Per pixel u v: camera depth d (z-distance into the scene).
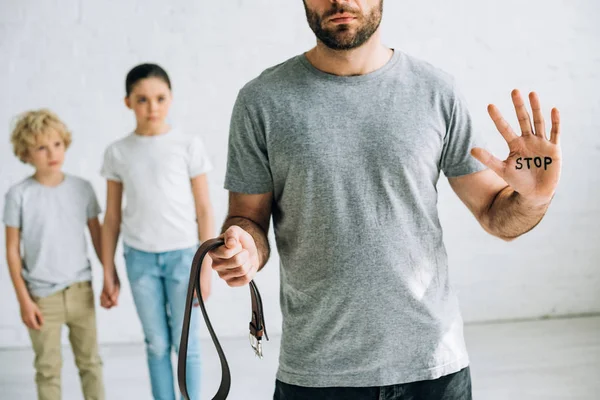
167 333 2.71
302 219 1.43
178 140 2.72
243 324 3.94
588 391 2.91
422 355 1.43
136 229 2.67
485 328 3.89
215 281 3.91
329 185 1.40
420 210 1.42
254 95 1.46
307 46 3.84
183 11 3.79
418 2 3.84
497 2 3.86
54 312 2.63
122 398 3.04
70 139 2.76
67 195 2.70
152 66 2.72
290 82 1.46
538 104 1.28
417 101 1.43
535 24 3.88
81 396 3.10
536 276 4.00
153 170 2.67
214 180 3.86
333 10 1.36
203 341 3.87
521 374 3.14
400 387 1.43
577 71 3.91
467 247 3.97
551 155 1.29
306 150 1.41
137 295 2.67
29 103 3.79
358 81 1.44
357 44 1.39
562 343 3.57
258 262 1.38
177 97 3.82
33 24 3.76
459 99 1.46
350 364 1.43
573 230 3.99
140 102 2.69
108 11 3.78
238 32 3.81
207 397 2.99
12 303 3.85
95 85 3.80
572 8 3.88
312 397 1.46
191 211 2.74
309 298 1.44
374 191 1.41
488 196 1.47
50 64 3.78
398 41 3.85
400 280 1.40
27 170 3.82
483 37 3.87
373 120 1.41
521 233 1.43
